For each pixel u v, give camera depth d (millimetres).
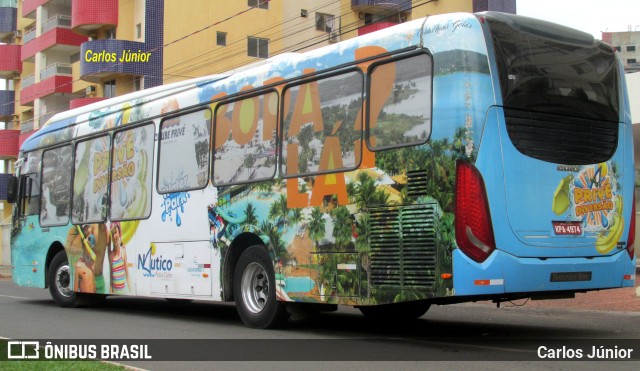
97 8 35938
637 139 21641
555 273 8055
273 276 9875
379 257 8297
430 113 7980
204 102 11258
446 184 7734
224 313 13391
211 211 10852
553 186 8188
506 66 8031
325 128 9195
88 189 13820
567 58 8586
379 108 8539
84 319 12297
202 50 35375
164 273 11672
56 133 15086
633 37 73250
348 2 40875
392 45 8477
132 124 12797
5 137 44656
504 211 7785
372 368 7254
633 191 9070
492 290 7613
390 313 10953
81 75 35719
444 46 7965
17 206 16094
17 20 48250
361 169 8633
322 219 9055
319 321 11531
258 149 10188
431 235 7812
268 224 9859
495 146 7812
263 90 10203
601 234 8562
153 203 12055
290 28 38125
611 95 8977
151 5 34500
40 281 15164
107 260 13078
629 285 8852
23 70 46688
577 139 8508
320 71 9344
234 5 36281
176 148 11734
